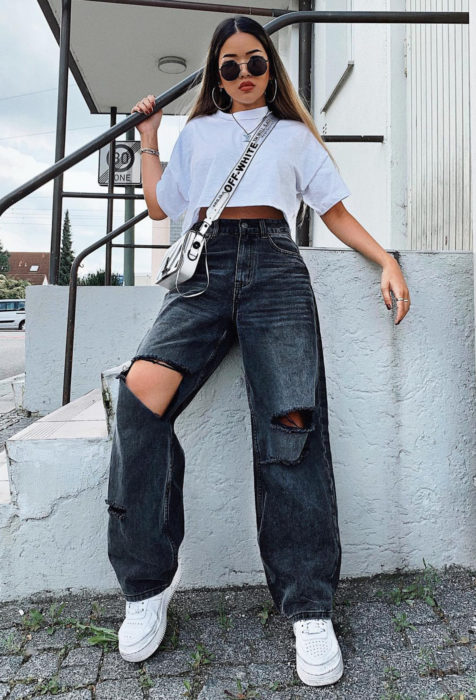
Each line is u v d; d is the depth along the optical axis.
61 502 1.80
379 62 3.62
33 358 3.97
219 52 1.66
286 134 1.64
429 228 3.08
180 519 1.58
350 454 1.90
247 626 1.67
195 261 1.53
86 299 3.90
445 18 2.02
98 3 4.75
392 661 1.49
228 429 1.85
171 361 1.48
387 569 1.93
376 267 1.88
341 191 1.68
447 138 2.84
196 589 1.88
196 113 1.76
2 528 1.81
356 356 1.88
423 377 1.91
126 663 1.51
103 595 1.83
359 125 4.08
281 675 1.45
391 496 1.92
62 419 2.13
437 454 1.92
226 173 1.59
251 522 1.88
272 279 1.53
